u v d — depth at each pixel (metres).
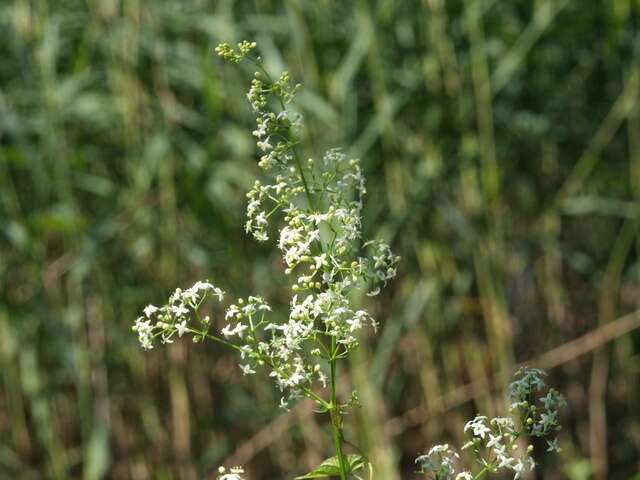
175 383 6.56
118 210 6.20
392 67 6.54
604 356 7.05
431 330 6.63
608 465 7.51
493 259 6.46
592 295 7.44
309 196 2.51
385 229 6.28
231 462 6.68
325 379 2.40
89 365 6.40
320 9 6.26
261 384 6.79
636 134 6.60
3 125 5.81
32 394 6.27
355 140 6.33
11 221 5.89
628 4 6.29
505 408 6.38
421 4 6.39
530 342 7.29
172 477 6.72
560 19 6.48
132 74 6.12
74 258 6.26
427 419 6.68
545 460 7.25
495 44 6.52
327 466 2.40
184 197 6.32
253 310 2.39
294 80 6.31
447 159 6.64
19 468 6.64
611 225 7.25
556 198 6.64
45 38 6.04
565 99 6.80
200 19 6.15
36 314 6.27
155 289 6.48
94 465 6.04
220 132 6.12
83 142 6.56
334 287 2.37
